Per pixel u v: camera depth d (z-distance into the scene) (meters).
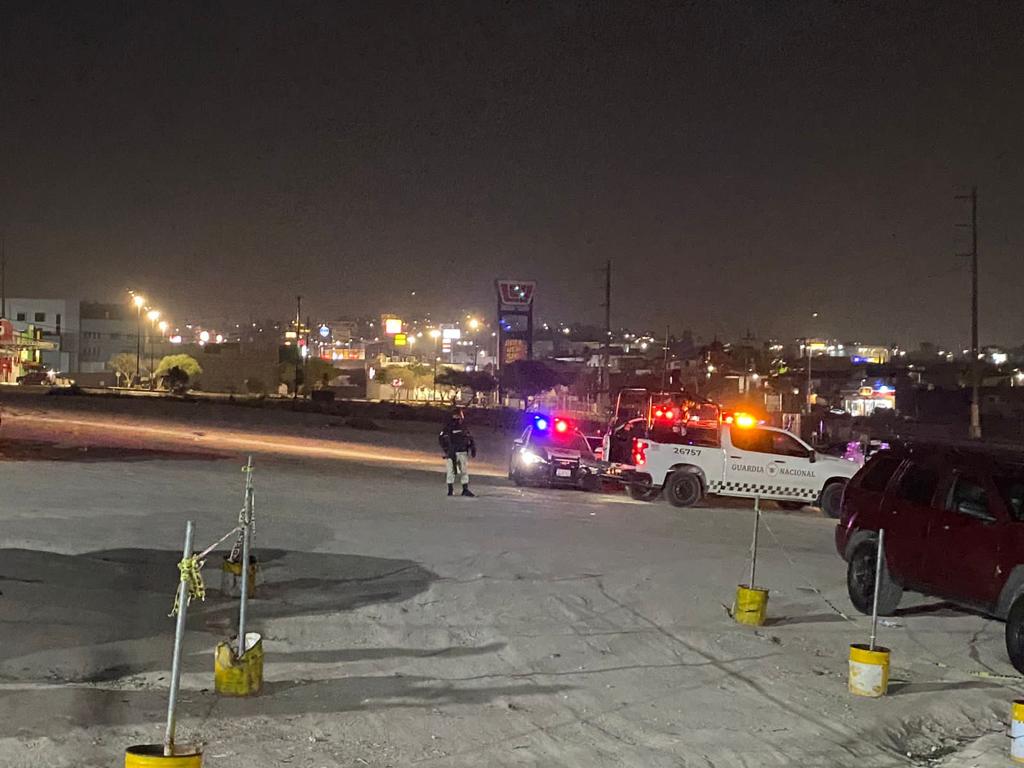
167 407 53.75
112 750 6.32
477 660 9.14
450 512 18.72
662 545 16.25
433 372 120.62
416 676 8.54
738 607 11.25
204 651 8.79
